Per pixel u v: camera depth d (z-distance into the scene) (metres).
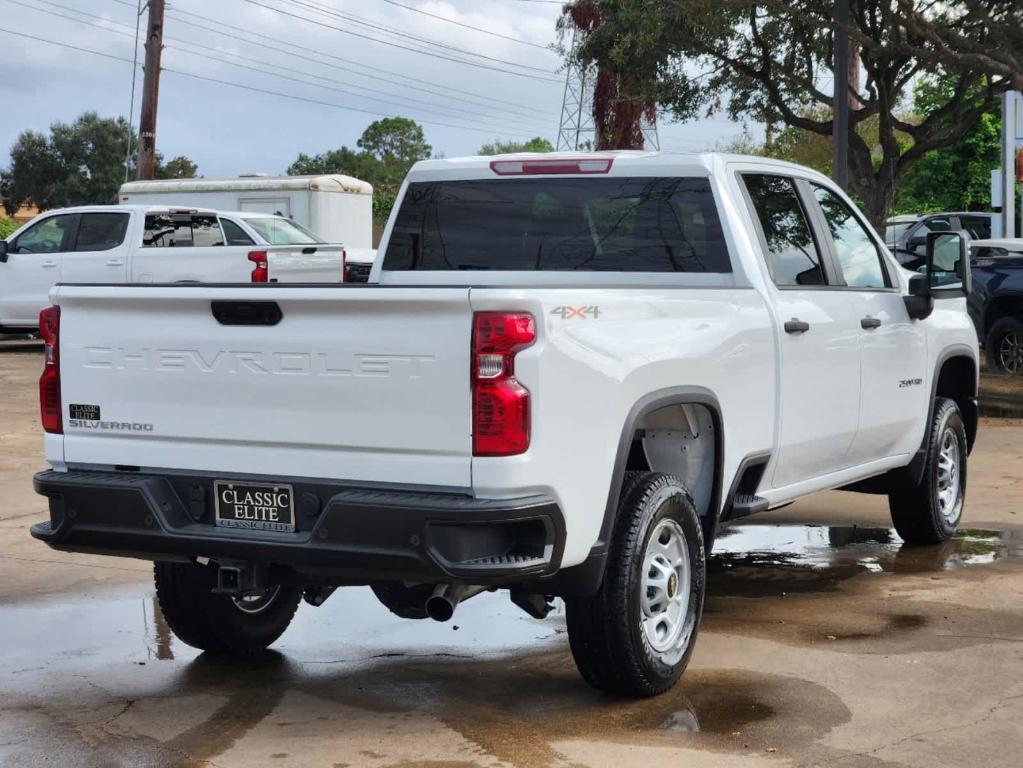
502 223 6.05
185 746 4.45
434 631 5.93
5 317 18.44
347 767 4.23
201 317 4.57
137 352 4.70
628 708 4.77
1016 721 4.59
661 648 4.88
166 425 4.66
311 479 4.41
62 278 18.16
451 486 4.21
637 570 4.67
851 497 9.27
